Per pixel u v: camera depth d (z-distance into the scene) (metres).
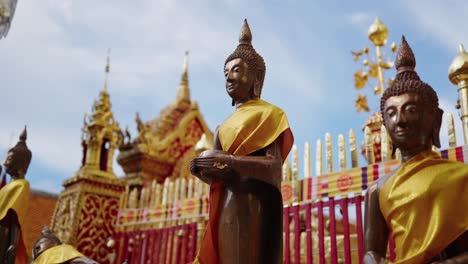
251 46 6.13
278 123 5.33
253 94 5.88
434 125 4.46
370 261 4.32
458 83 9.29
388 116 4.45
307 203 10.82
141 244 15.22
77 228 15.54
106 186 16.59
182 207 14.60
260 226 5.03
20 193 9.22
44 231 8.91
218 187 5.29
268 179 4.96
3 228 8.91
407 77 4.61
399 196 4.14
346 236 9.91
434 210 3.92
